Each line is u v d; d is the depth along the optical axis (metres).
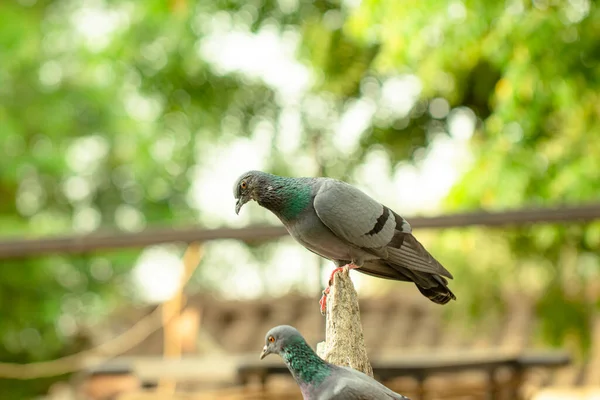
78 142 17.41
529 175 11.23
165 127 16.83
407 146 14.69
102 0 15.82
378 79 14.58
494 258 12.16
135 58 15.37
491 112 13.69
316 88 14.48
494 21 10.74
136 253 16.97
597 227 11.35
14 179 16.44
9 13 16.94
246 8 15.16
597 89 10.79
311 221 5.44
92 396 13.14
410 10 10.89
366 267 5.65
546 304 12.77
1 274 16.30
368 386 4.04
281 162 17.09
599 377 13.21
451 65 11.49
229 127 16.45
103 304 16.73
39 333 17.09
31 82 16.84
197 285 20.72
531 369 9.45
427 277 5.52
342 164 15.20
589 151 11.04
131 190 18.72
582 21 10.68
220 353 13.63
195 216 18.53
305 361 4.16
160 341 14.29
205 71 15.55
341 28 14.04
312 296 14.85
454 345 13.66
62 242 10.02
